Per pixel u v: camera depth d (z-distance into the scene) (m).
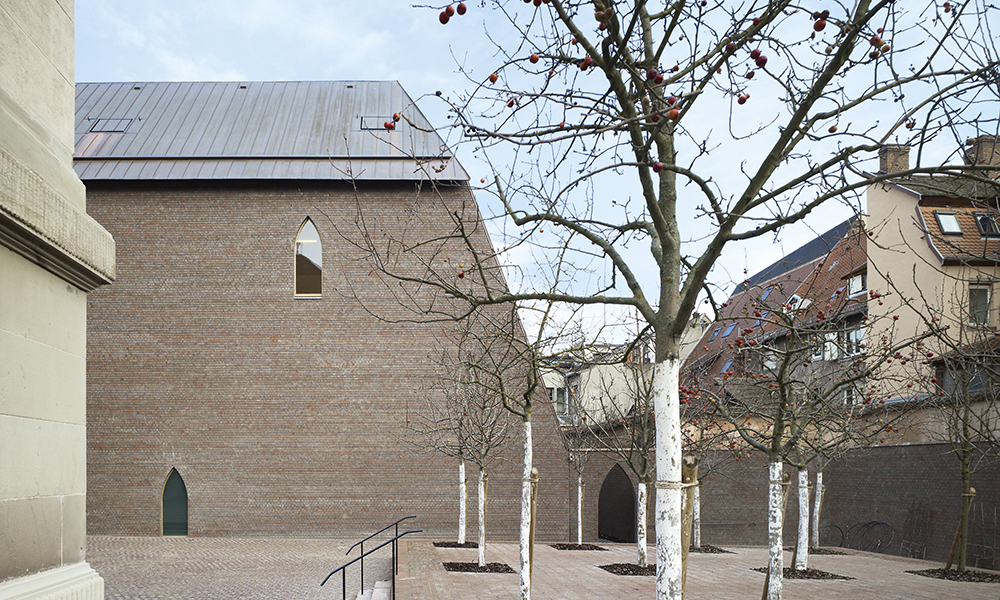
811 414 12.93
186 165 26.66
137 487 25.19
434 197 26.56
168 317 26.02
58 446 4.42
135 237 26.34
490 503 25.61
